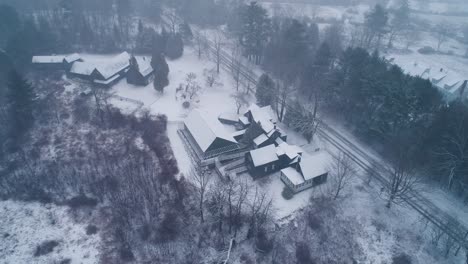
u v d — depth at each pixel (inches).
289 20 4522.6
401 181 2092.8
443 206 2137.1
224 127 2741.1
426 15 7263.8
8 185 2362.2
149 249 1918.1
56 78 3725.4
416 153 2283.5
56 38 4343.0
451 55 4808.1
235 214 2003.0
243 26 4089.6
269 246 1889.8
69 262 1855.3
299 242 1936.5
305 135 2753.4
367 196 2198.6
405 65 3828.7
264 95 3070.9
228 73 3858.3
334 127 2982.3
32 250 1925.4
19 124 2881.4
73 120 3031.5
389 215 2071.9
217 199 1979.6
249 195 2191.2
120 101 3292.3
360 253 1900.8
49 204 2208.4
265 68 3961.6
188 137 2726.4
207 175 2348.7
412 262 1839.3
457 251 1811.0
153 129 2839.6
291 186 2240.4
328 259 1878.7
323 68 3144.7
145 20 5487.2
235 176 2324.1
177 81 3671.3
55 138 2817.4
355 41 4813.0
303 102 3307.1
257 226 1939.0
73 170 2448.3
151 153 2591.0
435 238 1914.4
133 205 2151.8
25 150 2694.4
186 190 2224.4
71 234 2010.3
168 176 2351.1
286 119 2935.5
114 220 2071.9
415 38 5305.1
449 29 5949.8
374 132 2640.3
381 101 2554.1
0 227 2058.3
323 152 2630.4
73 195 2268.7
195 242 1942.7
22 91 2790.4
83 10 5251.0
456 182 2220.7
